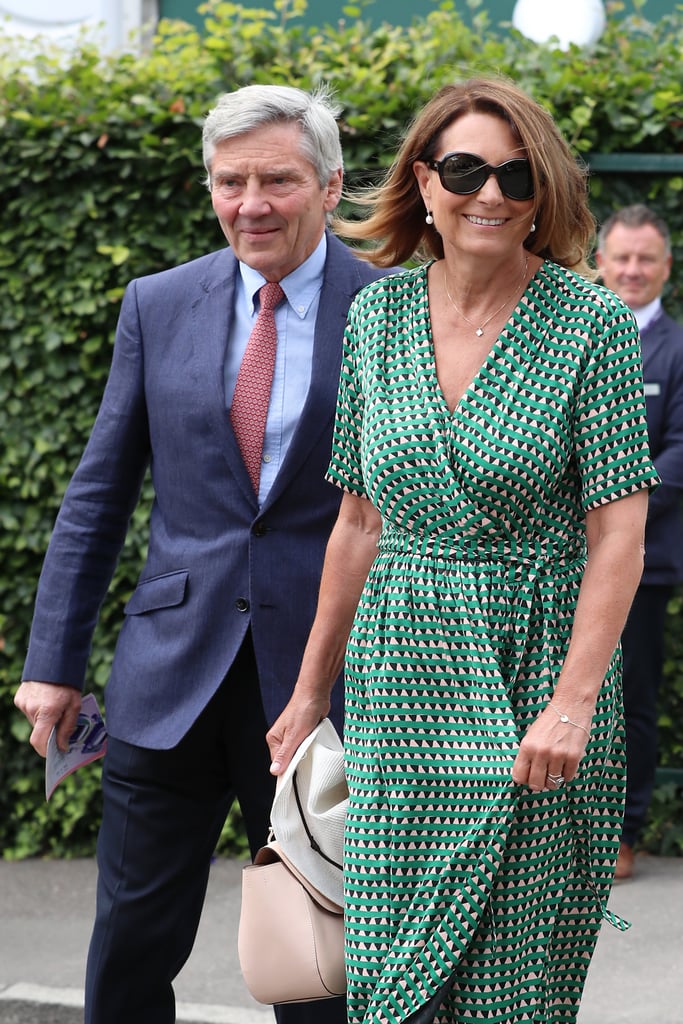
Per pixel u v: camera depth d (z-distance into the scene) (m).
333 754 3.86
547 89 7.38
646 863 7.63
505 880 3.48
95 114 7.50
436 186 3.59
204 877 4.56
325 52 7.70
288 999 3.86
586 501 3.48
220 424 4.33
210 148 4.31
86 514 4.64
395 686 3.57
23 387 7.84
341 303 4.39
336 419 3.88
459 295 3.62
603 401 3.44
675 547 7.12
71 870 7.93
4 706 8.08
